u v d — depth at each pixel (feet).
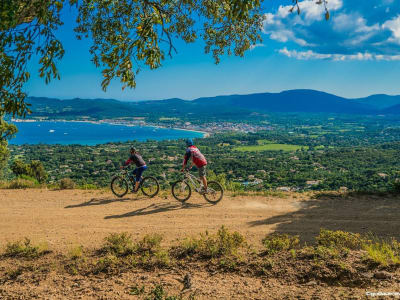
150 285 13.44
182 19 19.74
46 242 19.54
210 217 24.43
